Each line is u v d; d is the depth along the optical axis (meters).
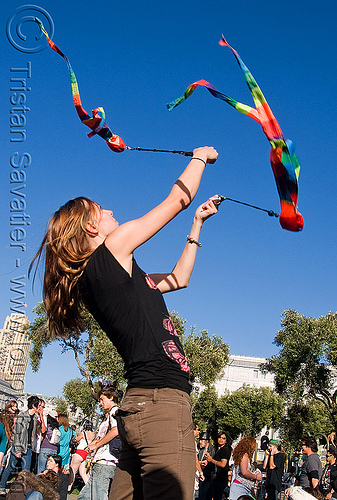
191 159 1.96
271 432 47.59
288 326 33.50
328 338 31.34
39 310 23.95
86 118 2.02
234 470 7.97
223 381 66.50
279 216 2.09
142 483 1.79
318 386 32.00
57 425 8.98
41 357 26.53
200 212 2.44
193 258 2.41
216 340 38.34
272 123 1.97
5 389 22.11
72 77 2.04
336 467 7.48
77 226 1.88
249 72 1.98
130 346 1.72
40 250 1.98
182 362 1.74
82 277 1.83
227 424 43.88
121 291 1.71
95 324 24.42
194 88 2.05
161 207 1.80
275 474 11.15
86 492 6.11
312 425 32.59
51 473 5.67
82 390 40.41
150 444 1.64
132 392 1.71
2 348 23.19
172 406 1.67
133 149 2.07
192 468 1.66
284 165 1.97
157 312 1.77
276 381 34.62
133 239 1.73
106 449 6.17
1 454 7.28
